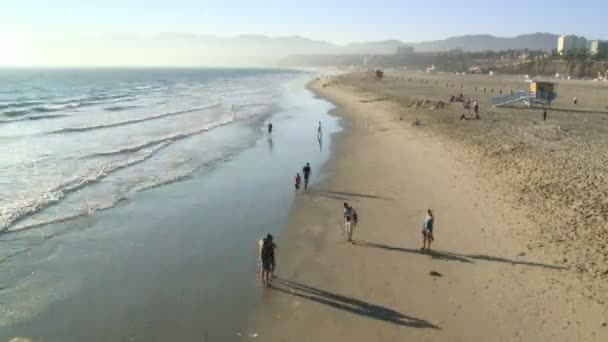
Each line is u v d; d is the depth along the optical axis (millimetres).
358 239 18266
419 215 20516
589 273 14180
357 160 31703
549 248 16047
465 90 95375
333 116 55875
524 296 13406
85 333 12328
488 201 21219
